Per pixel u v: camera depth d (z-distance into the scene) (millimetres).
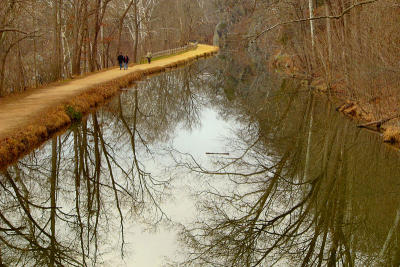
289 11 29406
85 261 7738
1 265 7309
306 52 29562
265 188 11172
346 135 15016
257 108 22141
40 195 10750
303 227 9047
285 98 24484
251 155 13859
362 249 8070
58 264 7578
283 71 39281
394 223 8938
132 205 10391
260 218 9484
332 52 22250
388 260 7629
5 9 18969
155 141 16562
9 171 11281
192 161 13430
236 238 8594
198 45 93312
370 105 16094
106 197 11070
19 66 21234
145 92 28031
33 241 8359
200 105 24594
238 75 39312
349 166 12383
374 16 15531
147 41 57188
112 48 57188
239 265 7883
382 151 13133
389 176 11453
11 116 14531
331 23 22141
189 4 72500
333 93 23484
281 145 14797
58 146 14008
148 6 51562
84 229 9125
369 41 15555
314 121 18078
